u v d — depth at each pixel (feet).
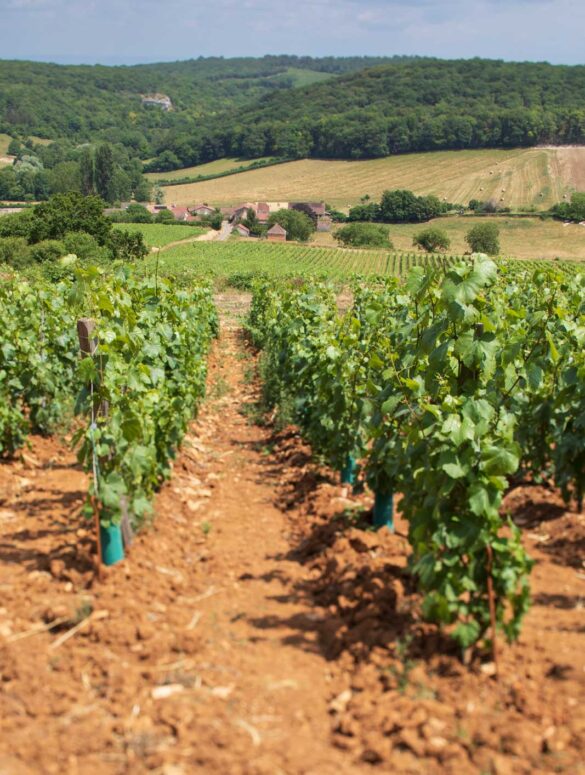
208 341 60.59
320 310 41.04
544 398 23.36
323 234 439.63
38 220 243.81
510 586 14.28
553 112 591.37
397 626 15.65
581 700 12.91
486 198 476.13
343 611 16.97
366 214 453.17
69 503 24.23
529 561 14.62
